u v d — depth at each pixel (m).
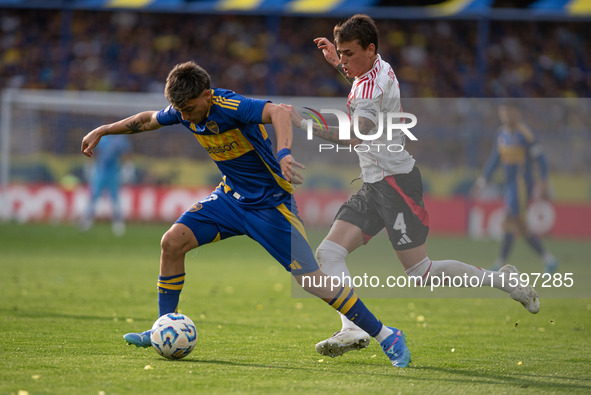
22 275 33.44
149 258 42.41
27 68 83.44
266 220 15.94
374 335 16.19
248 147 15.64
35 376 14.08
